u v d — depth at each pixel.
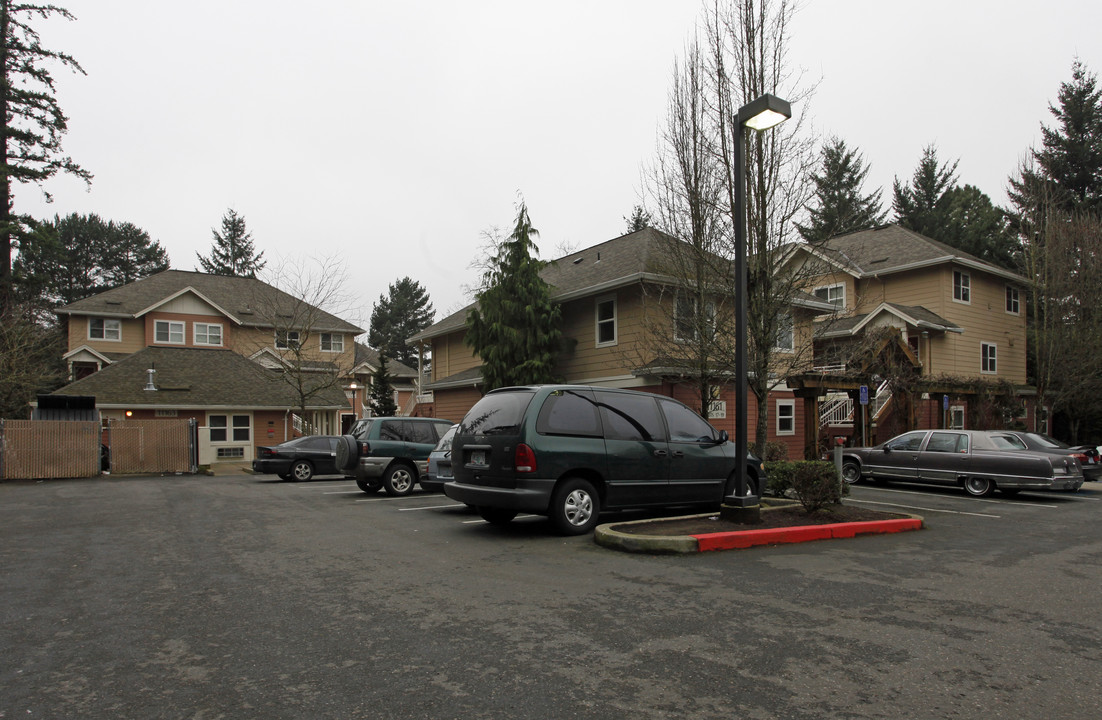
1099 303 26.64
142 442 23.64
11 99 31.73
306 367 36.84
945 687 3.90
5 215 32.22
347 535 9.06
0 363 26.16
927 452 15.72
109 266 64.19
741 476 9.00
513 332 21.23
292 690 3.84
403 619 5.18
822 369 17.67
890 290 29.91
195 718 3.49
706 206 13.60
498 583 6.31
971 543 8.72
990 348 30.34
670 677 4.03
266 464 20.05
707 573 6.73
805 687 3.89
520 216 21.89
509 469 8.66
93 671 4.14
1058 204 32.72
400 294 78.44
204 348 36.06
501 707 3.62
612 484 9.20
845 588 6.16
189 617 5.27
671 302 16.72
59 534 9.45
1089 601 5.82
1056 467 13.80
